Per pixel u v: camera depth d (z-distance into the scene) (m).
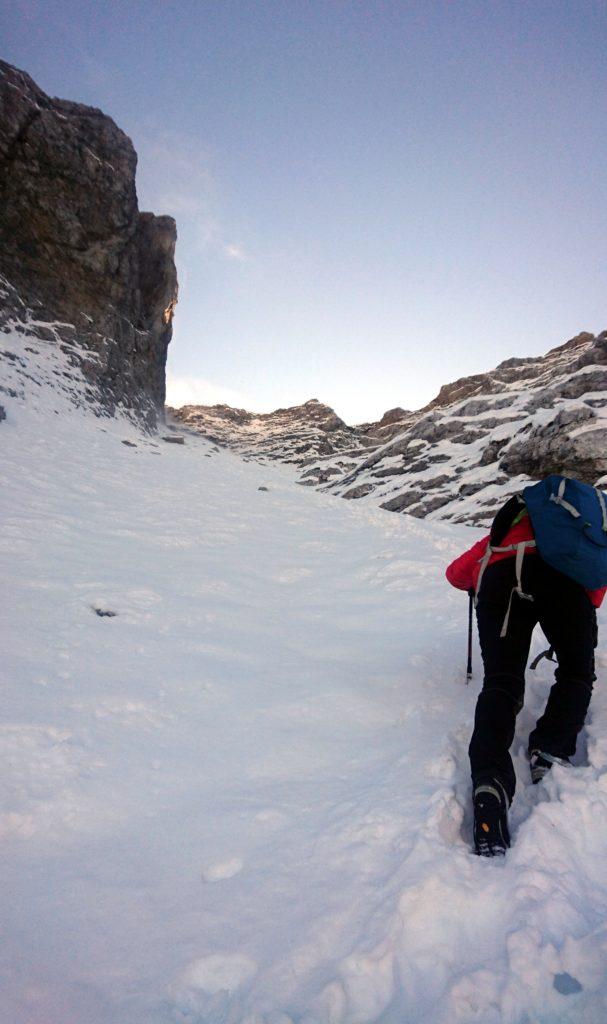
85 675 2.99
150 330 27.16
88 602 4.12
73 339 21.58
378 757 2.25
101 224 22.88
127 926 1.40
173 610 4.27
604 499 2.10
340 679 3.10
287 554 6.84
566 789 1.77
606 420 15.40
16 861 1.67
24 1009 1.14
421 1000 1.13
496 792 1.66
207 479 12.77
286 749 2.39
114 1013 1.15
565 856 1.49
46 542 5.62
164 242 27.47
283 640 3.90
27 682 2.79
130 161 24.41
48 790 2.01
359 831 1.69
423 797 1.83
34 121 21.34
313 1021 1.09
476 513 15.36
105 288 23.22
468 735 2.28
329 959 1.23
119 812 1.95
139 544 6.33
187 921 1.41
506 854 1.51
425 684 2.99
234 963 1.25
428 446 23.52
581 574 1.95
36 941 1.34
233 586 5.19
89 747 2.32
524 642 2.03
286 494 12.34
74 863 1.67
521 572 2.05
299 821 1.83
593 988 1.10
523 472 16.73
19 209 21.02
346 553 7.00
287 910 1.41
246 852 1.69
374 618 4.45
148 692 2.88
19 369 17.42
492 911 1.33
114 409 20.88
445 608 4.51
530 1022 1.05
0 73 21.41
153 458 14.46
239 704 2.83
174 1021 1.13
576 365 22.12
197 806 1.98
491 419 22.69
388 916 1.30
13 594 4.04
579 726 1.97
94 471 10.66
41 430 13.49
